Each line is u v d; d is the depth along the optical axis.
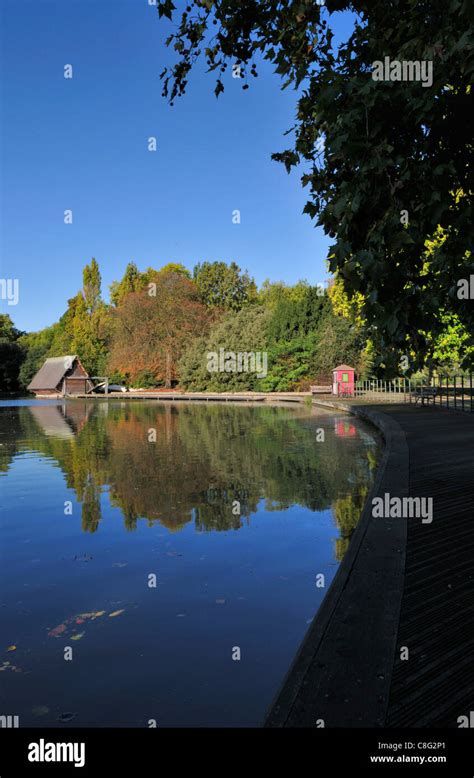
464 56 2.41
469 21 2.28
